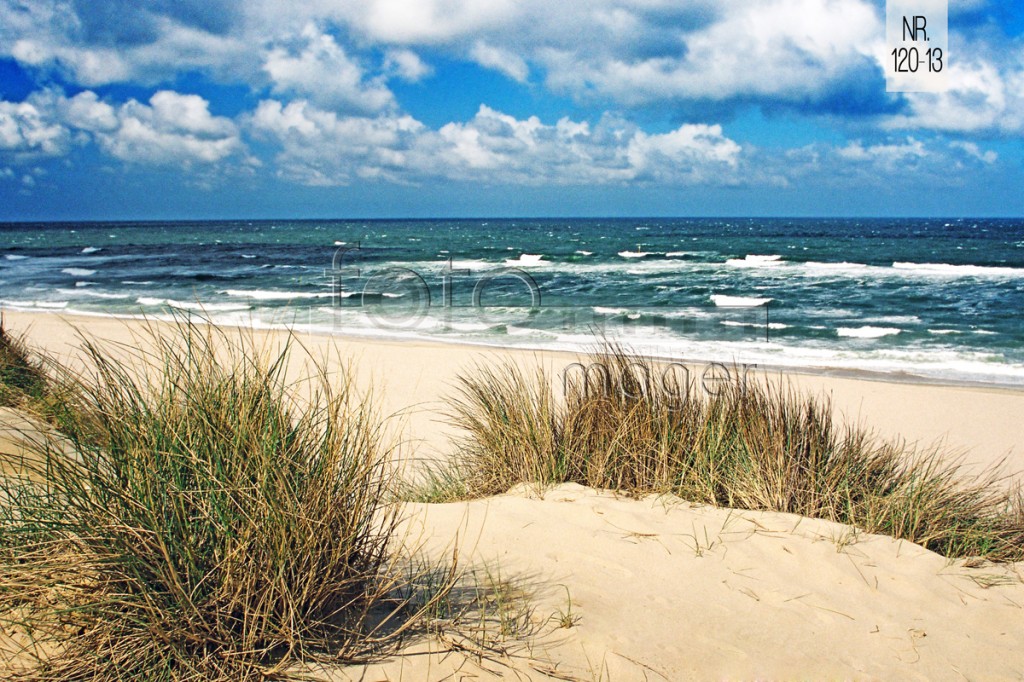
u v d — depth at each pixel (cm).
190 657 218
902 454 558
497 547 344
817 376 1077
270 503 234
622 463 449
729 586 317
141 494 227
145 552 220
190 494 231
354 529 258
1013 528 403
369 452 270
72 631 215
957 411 881
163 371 268
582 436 464
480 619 269
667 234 6862
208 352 282
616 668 247
